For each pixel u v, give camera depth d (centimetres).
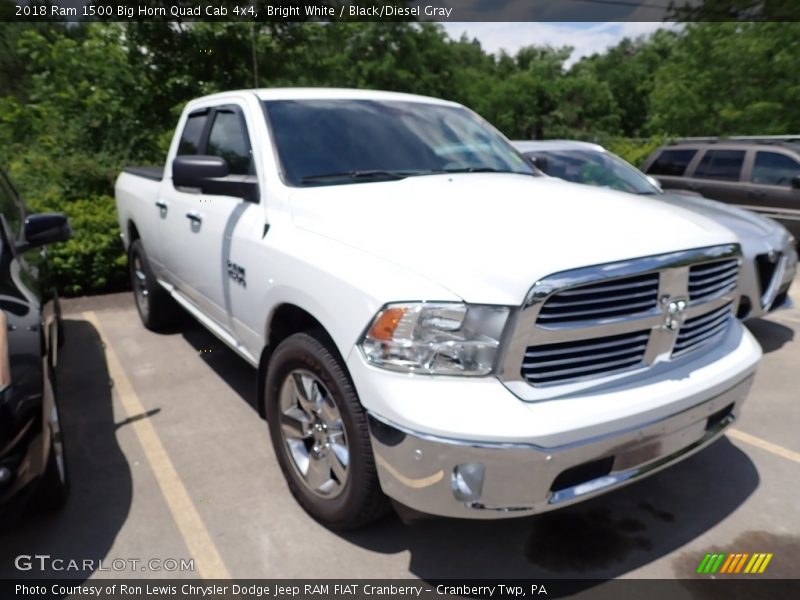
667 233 252
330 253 267
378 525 292
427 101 431
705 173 927
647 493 318
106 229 720
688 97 1853
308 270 270
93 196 788
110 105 985
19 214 425
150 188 502
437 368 222
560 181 369
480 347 218
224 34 1095
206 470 339
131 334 573
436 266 231
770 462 346
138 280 584
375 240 256
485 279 221
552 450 215
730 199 887
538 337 218
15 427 233
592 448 222
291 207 310
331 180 332
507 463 213
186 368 487
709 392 254
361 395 237
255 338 332
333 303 252
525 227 250
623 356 241
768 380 462
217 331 399
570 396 226
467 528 290
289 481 304
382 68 2103
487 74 4588
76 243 701
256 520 296
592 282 221
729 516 298
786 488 321
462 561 269
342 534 285
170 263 462
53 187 782
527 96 4206
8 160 884
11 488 231
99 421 398
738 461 348
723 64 1778
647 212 277
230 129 392
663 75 2025
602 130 4278
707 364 266
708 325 276
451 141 396
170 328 577
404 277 233
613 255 229
